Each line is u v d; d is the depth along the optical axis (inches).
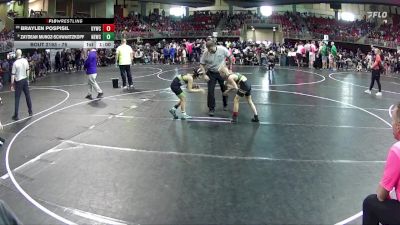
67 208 185.8
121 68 561.3
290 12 1859.0
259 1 1742.1
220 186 207.0
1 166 246.2
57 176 225.8
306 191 200.7
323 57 983.6
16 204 192.7
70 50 928.3
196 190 201.9
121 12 1742.1
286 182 212.5
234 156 256.8
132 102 451.5
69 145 284.5
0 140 292.5
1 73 689.6
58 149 276.1
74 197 197.0
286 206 183.3
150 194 198.1
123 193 199.9
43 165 245.0
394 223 134.0
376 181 214.8
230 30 1628.9
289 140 296.2
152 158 253.0
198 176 221.5
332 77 767.7
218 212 177.6
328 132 322.3
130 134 311.6
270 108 420.8
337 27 1797.5
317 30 1715.1
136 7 1802.4
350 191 201.0
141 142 288.8
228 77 349.7
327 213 176.6
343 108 429.7
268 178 218.4
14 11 1401.3
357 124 353.1
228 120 360.5
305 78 735.1
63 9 1471.5
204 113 389.4
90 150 271.7
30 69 689.0
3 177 228.1
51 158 257.6
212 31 1605.6
